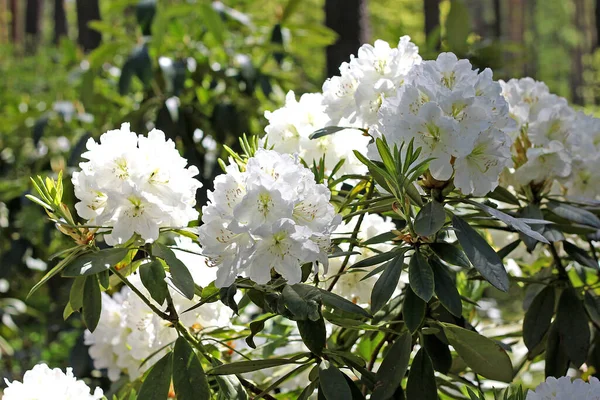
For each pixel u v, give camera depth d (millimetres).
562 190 2074
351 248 1842
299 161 1817
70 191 2982
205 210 1617
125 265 1804
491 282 1653
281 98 3352
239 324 2100
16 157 3748
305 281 1740
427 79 1688
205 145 3043
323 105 1833
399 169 1655
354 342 1948
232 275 1611
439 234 1812
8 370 3807
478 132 1663
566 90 18000
